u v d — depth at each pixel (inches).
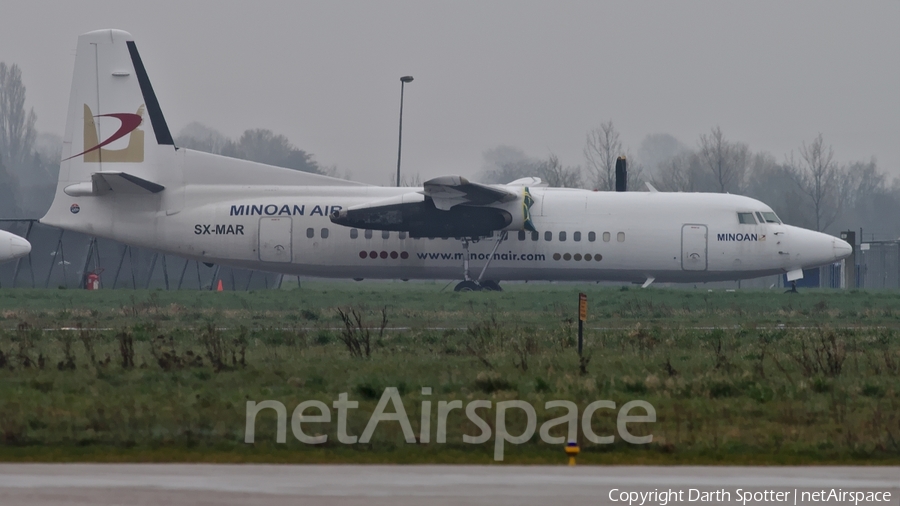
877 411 2303.2
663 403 2433.6
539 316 4845.0
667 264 6299.2
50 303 5467.5
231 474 1642.5
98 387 2581.2
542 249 6289.4
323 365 2997.0
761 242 6264.8
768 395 2514.8
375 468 1720.0
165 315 4793.3
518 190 6245.1
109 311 4972.9
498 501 1457.9
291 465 1749.5
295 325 4382.4
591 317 4832.7
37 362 2987.2
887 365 3061.0
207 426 2090.3
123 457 1824.6
